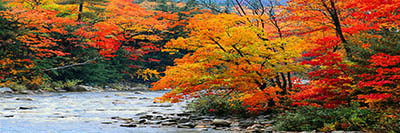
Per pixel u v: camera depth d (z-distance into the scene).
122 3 38.47
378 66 10.16
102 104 20.66
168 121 13.54
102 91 33.69
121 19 34.78
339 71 10.41
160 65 45.78
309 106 11.84
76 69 35.69
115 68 41.44
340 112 10.68
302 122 11.14
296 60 14.34
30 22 27.34
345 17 14.06
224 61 13.21
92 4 38.75
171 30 40.41
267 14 15.69
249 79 12.89
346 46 11.95
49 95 26.28
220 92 15.80
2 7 27.50
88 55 34.81
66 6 38.25
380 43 10.87
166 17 32.62
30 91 27.98
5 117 13.82
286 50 13.09
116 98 25.20
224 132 10.98
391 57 8.91
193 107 16.78
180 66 13.05
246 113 14.59
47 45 28.50
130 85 42.59
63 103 20.66
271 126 11.87
